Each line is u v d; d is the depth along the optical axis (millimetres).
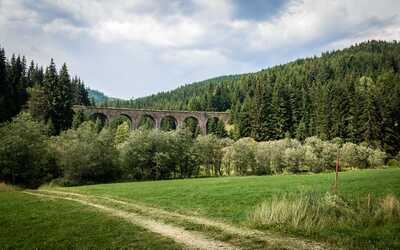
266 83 178750
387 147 102688
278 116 125875
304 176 54719
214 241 14641
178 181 54375
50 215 21609
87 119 112938
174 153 74688
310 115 125812
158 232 16422
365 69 198000
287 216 17250
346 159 90312
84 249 13750
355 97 112062
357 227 16500
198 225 17672
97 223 18797
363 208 18641
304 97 131250
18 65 132000
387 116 104188
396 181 35750
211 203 26812
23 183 57656
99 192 36719
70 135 66375
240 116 133500
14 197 32594
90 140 65625
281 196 28188
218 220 19297
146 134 74000
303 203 18078
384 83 132750
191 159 79625
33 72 152000
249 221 17859
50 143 64188
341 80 161250
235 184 42719
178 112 136500
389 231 15531
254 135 124375
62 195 34656
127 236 15711
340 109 111500
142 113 127188
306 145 93812
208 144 88188
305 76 185875
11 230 17469
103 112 119188
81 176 63031
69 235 16125
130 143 71875
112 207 25141
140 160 70688
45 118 100188
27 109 105250
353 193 28625
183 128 85438
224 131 139750
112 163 67312
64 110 105062
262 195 30359
